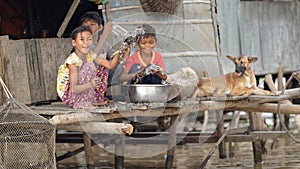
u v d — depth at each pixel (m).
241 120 19.30
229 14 14.80
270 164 12.84
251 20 15.48
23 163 8.55
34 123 8.62
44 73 11.02
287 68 16.17
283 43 16.12
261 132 12.56
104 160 13.83
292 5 16.27
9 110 8.64
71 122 8.98
